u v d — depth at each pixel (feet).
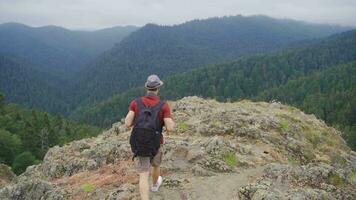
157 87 33.99
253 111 71.61
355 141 330.95
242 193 38.91
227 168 46.85
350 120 505.25
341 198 41.29
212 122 63.10
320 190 40.11
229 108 73.97
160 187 40.96
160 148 35.81
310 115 77.82
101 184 45.93
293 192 38.34
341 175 44.91
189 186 41.52
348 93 588.50
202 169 45.91
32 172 72.08
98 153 60.44
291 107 79.82
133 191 41.11
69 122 475.31
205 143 51.60
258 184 39.52
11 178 147.84
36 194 49.52
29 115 443.73
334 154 61.62
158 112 33.40
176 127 63.93
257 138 58.85
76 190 45.93
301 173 43.68
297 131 64.28
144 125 32.94
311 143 63.36
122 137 65.41
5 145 281.74
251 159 50.31
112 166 53.16
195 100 81.15
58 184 50.60
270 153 54.03
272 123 63.41
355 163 61.77
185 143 52.75
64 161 64.59
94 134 426.51
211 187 41.63
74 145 71.26
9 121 358.43
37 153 320.50
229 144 51.96
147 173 33.78
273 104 81.41
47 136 333.62
